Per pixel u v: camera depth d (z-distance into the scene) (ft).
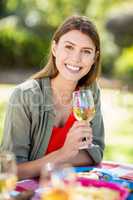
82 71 8.72
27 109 8.58
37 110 8.64
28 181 7.38
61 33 8.65
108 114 33.12
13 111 8.54
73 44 8.52
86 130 8.09
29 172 8.03
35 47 61.05
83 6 67.77
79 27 8.49
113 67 56.65
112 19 59.88
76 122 8.14
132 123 30.32
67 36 8.54
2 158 5.76
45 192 5.30
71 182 5.29
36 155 8.75
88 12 66.54
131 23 59.21
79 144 8.07
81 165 8.96
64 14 67.46
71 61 8.57
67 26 8.58
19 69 60.18
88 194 5.77
